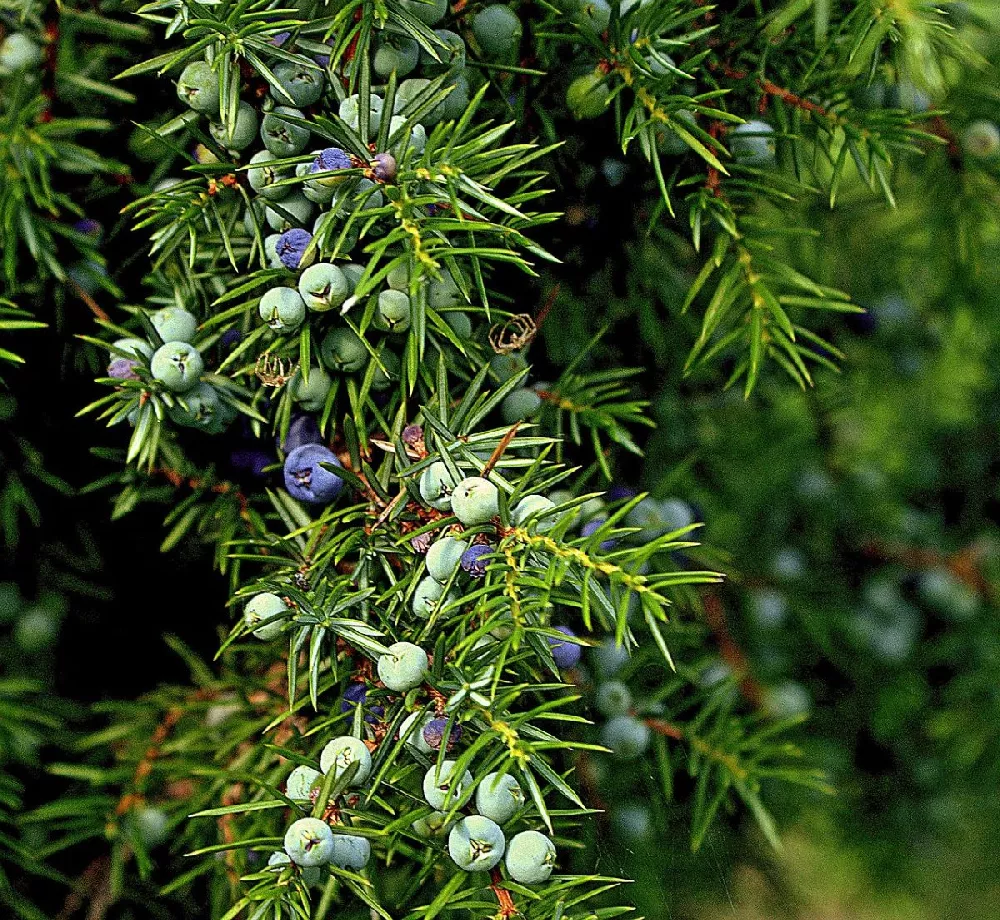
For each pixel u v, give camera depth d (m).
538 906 0.52
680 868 0.62
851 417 0.85
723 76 0.57
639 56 0.55
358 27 0.53
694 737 0.60
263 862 0.57
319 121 0.52
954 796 0.85
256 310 0.56
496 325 0.56
